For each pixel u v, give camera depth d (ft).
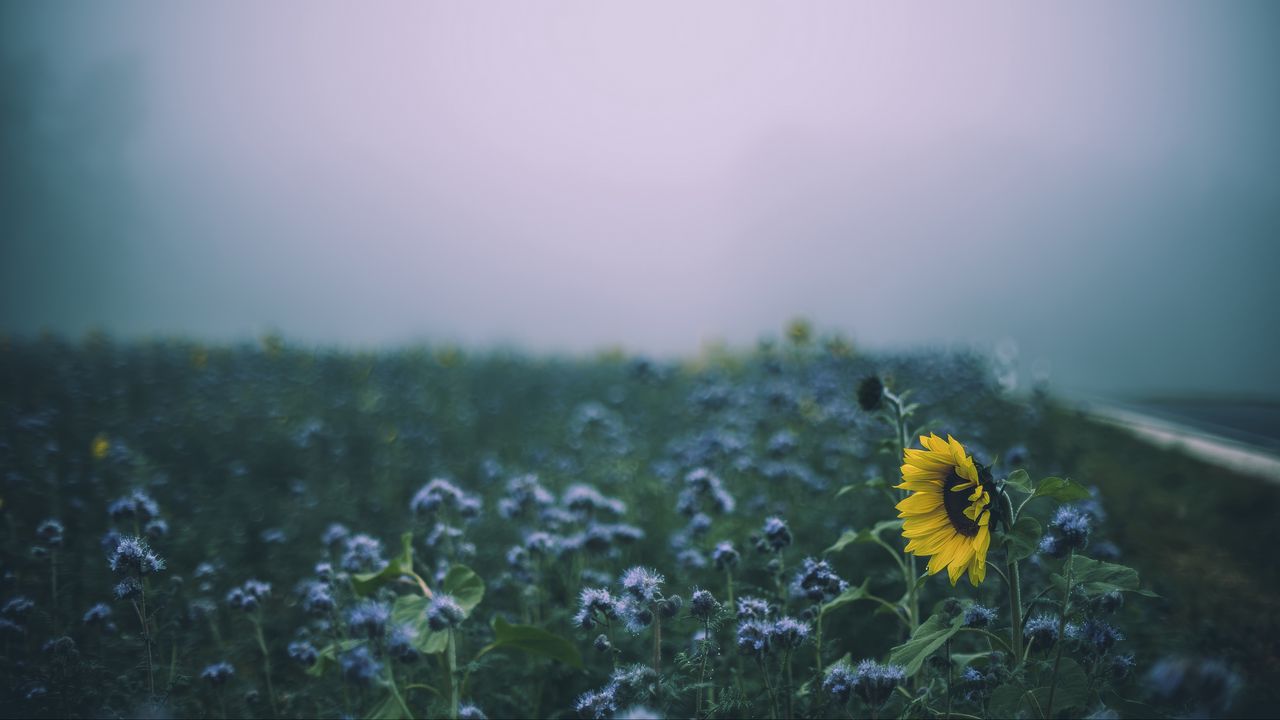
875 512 19.25
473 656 14.08
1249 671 13.71
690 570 16.15
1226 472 27.14
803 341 37.55
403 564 13.29
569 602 15.89
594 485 25.29
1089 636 9.89
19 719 12.09
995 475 17.90
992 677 10.14
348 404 40.98
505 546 20.18
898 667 9.65
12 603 13.55
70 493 22.12
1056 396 40.57
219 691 12.78
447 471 28.60
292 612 16.85
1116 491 25.02
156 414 35.09
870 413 12.75
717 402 31.14
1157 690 7.77
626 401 40.06
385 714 10.89
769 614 11.80
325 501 24.56
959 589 15.01
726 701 10.79
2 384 39.91
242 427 34.68
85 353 52.95
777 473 20.27
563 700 14.03
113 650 13.61
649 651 14.16
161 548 18.71
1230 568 19.17
